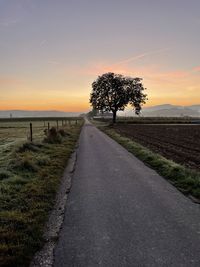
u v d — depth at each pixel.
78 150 21.67
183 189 10.05
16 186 9.92
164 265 4.98
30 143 20.00
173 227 6.65
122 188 10.23
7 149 19.81
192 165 15.02
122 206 8.21
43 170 12.84
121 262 5.11
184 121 97.25
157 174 12.70
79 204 8.45
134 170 13.62
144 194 9.45
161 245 5.74
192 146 24.58
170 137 35.09
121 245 5.76
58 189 10.20
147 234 6.27
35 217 7.17
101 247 5.69
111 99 92.31
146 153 18.14
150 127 64.25
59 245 5.82
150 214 7.54
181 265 4.98
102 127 65.38
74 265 5.05
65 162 15.77
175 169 12.79
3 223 6.75
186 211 7.76
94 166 14.73
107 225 6.82
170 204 8.37
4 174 11.46
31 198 8.70
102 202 8.61
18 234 6.10
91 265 5.04
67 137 32.00
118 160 16.69
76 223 6.97
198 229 6.54
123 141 27.86
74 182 11.23
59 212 7.79
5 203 8.16
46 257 5.36
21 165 12.84
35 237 6.07
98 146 24.44
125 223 6.92
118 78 92.19
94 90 93.19
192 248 5.61
